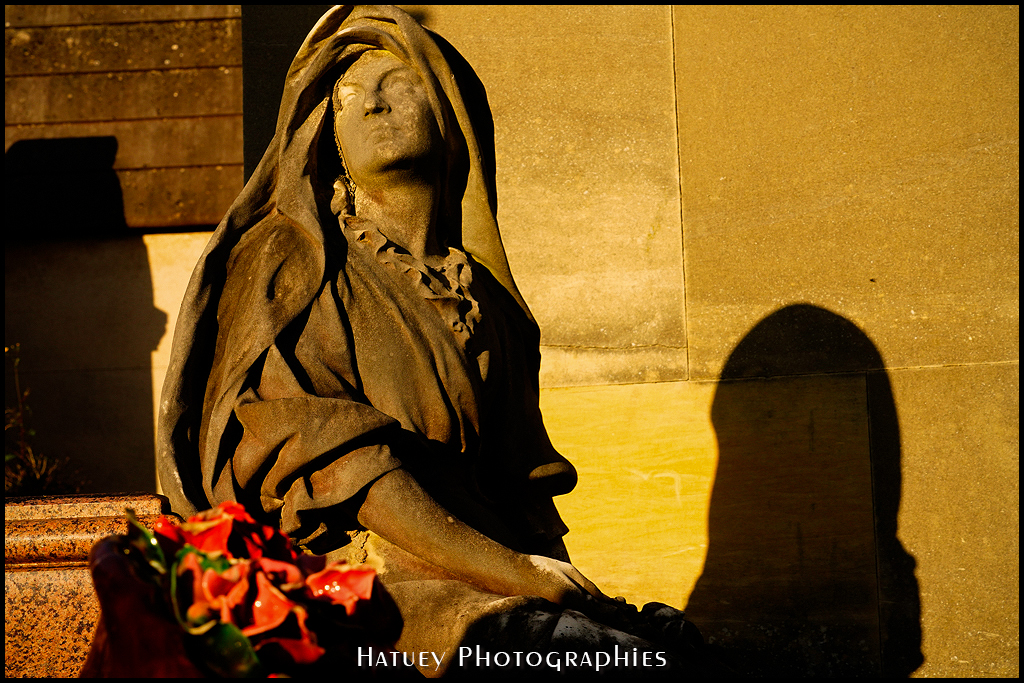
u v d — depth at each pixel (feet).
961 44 11.14
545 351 11.25
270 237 6.33
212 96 15.98
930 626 10.28
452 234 7.14
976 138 10.98
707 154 11.46
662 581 10.65
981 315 10.72
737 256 11.23
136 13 16.58
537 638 5.30
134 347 14.74
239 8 16.63
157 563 3.70
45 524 5.86
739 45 11.55
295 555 4.08
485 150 7.30
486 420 6.68
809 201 11.20
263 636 3.58
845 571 10.47
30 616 5.78
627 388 11.09
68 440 14.43
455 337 6.33
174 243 15.07
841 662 10.25
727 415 10.93
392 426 5.82
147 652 3.54
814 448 10.74
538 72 11.73
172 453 5.91
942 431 10.60
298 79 6.70
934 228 10.94
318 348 6.03
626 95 11.64
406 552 5.78
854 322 10.92
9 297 14.85
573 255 11.42
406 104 6.56
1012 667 10.06
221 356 6.20
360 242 6.48
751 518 10.68
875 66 11.28
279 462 5.69
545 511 7.04
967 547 10.37
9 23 16.58
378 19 6.78
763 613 10.49
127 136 15.74
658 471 10.89
